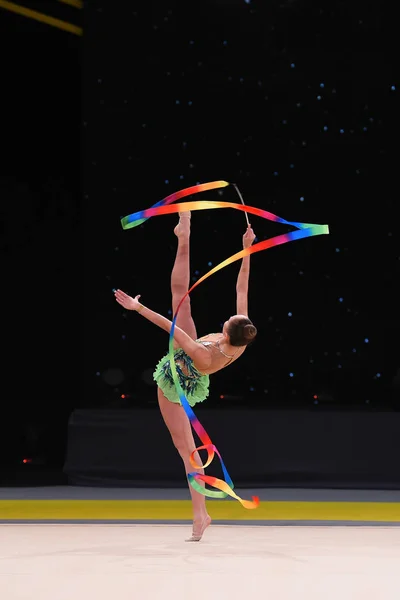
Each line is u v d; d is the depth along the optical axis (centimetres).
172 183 2205
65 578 988
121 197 2216
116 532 1317
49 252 2297
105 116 2191
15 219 2280
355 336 2241
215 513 1567
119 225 2225
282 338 2247
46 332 2327
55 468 2192
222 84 2175
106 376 2256
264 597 891
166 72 2172
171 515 1527
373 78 2167
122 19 2156
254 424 1864
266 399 2247
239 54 2162
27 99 2250
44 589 930
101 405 2253
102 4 2155
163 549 1177
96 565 1064
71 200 2278
